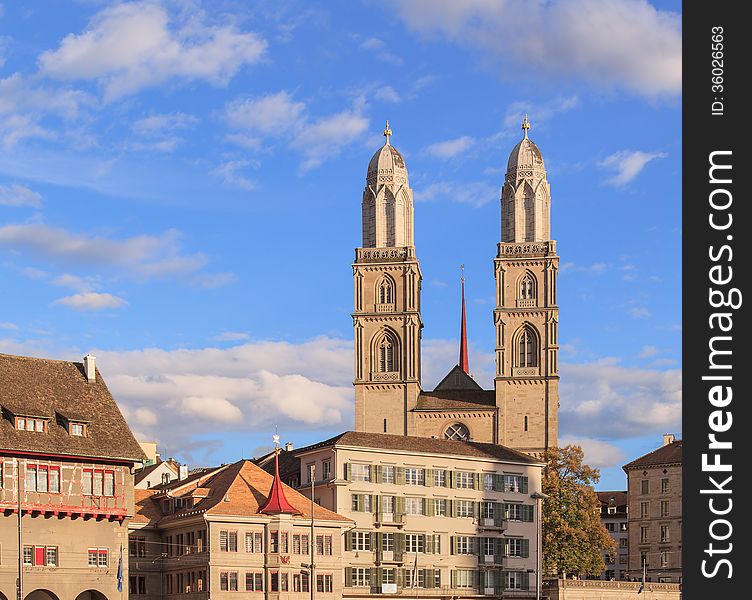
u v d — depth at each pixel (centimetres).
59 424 11406
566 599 15038
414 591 14175
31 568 10912
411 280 19862
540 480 15425
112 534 11481
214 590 12206
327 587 12950
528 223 19988
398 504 14300
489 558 14825
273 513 12638
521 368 19425
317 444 14750
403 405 19525
